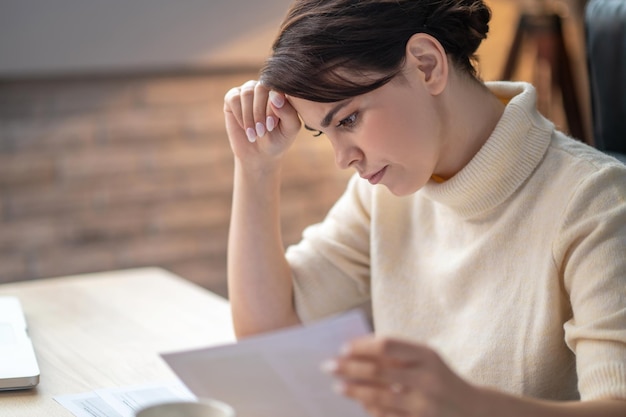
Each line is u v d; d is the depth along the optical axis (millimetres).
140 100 3736
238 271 1646
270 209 1638
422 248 1563
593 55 1903
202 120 3846
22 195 3611
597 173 1310
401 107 1302
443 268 1507
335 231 1698
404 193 1371
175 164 3824
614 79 1860
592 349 1171
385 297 1587
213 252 3926
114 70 3621
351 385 935
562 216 1320
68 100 3631
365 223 1677
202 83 3826
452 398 924
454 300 1490
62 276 3691
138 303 1980
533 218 1372
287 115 1532
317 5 1302
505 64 3918
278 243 1650
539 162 1379
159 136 3785
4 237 3602
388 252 1597
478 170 1382
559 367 1354
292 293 1675
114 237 3764
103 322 1842
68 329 1797
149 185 3795
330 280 1682
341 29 1259
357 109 1288
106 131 3699
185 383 1088
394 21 1286
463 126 1395
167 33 3666
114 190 3740
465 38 1382
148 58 3656
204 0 3693
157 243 3832
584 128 3908
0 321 1728
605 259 1233
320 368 1018
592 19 1906
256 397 1067
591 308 1219
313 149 4062
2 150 3562
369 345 914
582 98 4363
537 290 1356
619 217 1256
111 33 3584
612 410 1070
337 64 1254
